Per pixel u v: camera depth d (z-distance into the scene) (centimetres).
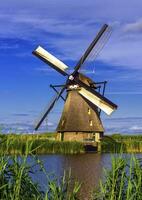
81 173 2344
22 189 787
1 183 765
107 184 874
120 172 864
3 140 787
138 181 851
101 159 3350
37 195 793
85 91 4778
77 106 4797
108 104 4684
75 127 4759
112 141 4616
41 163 814
